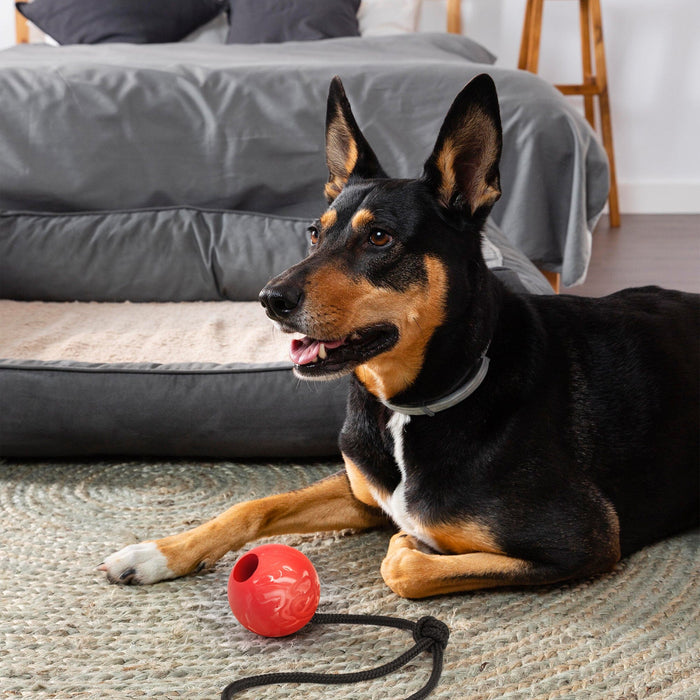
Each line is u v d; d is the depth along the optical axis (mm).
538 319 1766
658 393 1790
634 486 1759
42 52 4488
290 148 3277
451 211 1606
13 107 3227
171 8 5102
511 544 1614
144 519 2039
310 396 2236
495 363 1653
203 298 3143
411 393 1634
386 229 1572
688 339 1895
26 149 3215
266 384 2240
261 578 1500
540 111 3328
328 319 1526
